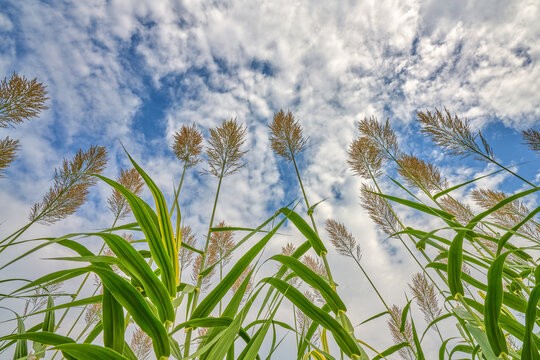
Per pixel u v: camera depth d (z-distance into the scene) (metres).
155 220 0.61
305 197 1.00
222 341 0.46
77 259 0.42
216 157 1.28
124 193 0.53
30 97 1.39
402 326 0.90
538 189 0.61
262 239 0.63
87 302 0.52
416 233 0.88
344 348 0.58
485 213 0.71
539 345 0.60
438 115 1.30
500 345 0.55
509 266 0.86
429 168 1.55
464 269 1.37
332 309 0.65
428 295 1.69
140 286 0.60
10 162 1.35
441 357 0.94
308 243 0.82
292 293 0.62
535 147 1.07
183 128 1.32
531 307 0.49
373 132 1.67
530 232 1.25
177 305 0.63
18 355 0.56
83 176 1.39
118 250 0.49
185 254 1.53
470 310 0.68
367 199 1.57
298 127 1.50
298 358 0.75
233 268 0.63
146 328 0.46
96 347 0.39
